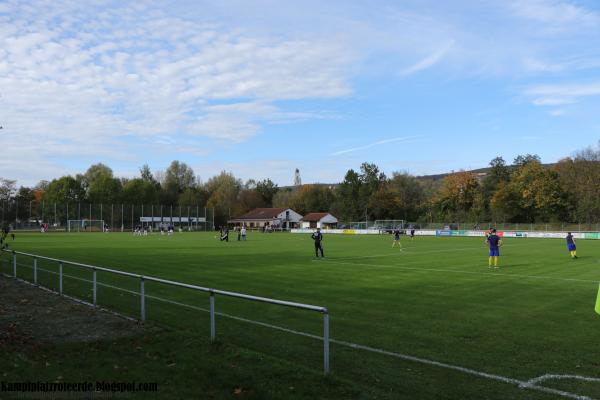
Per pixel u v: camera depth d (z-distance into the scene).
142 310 10.02
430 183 112.94
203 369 6.73
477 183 93.25
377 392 6.05
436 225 83.88
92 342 8.31
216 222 111.62
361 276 18.67
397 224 89.38
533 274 19.48
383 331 9.48
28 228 88.19
